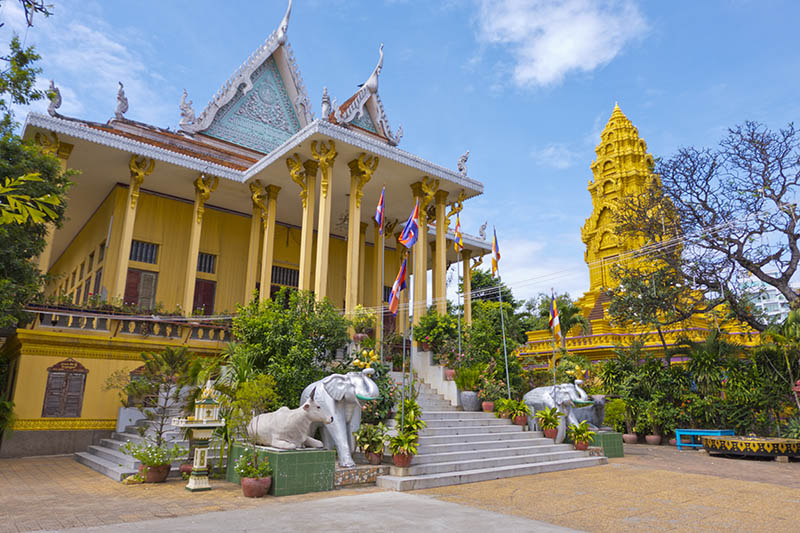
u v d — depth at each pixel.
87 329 13.97
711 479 11.33
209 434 9.36
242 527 6.48
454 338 16.25
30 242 12.49
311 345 12.19
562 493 9.38
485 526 6.74
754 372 18.62
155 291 19.05
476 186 19.33
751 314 20.22
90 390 13.88
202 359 12.53
